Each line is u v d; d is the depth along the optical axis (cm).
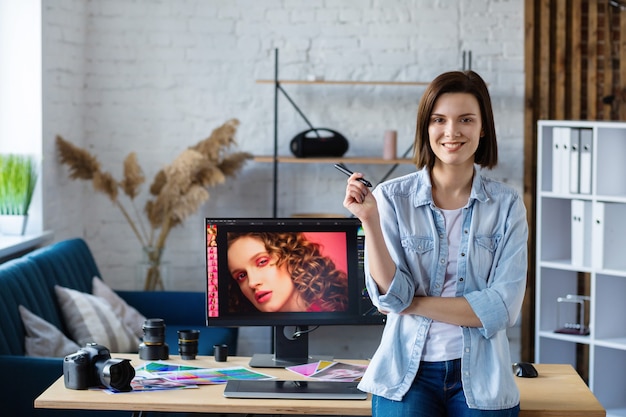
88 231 609
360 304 341
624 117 581
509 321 264
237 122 570
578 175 513
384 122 607
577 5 583
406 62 603
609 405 515
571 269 520
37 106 525
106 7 600
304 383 298
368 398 287
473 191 269
